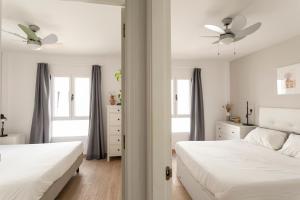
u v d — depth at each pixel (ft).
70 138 15.62
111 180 11.06
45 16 8.36
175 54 14.64
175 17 8.34
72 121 15.83
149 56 3.25
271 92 12.25
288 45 11.00
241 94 15.40
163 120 3.09
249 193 5.52
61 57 15.31
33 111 14.67
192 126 16.37
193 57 15.67
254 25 7.63
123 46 4.30
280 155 8.63
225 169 6.81
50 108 15.11
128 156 3.94
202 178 7.16
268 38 10.84
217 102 17.10
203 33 10.23
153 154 3.06
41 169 7.13
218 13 7.98
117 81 15.90
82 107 15.88
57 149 10.24
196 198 7.97
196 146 10.19
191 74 16.87
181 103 17.01
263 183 5.65
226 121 16.39
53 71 15.28
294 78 10.55
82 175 11.76
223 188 5.74
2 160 8.20
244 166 7.14
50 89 15.16
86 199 8.95
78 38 11.16
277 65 11.77
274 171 6.62
